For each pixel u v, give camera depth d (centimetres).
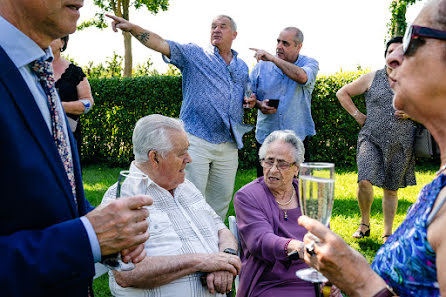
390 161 443
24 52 127
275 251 239
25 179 114
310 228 119
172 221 240
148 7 1355
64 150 138
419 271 113
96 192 658
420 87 111
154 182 244
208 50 442
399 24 965
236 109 451
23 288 107
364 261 118
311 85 476
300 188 146
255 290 250
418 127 435
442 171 113
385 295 112
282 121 476
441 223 105
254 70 497
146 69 1410
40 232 115
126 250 139
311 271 147
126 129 915
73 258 113
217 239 261
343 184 720
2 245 108
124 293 219
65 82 382
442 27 106
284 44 479
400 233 122
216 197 465
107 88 900
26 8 122
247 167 894
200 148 433
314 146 896
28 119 118
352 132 880
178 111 891
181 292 220
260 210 267
